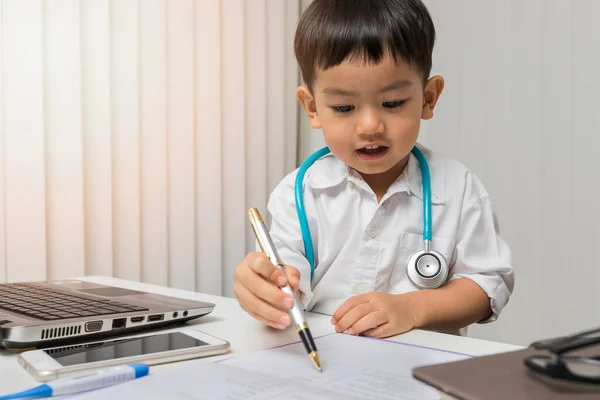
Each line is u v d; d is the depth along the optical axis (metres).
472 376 0.34
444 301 0.79
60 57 1.56
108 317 0.65
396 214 0.97
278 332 0.69
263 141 1.96
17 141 1.52
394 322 0.68
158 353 0.56
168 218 1.77
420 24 0.84
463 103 1.75
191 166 1.80
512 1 1.61
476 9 1.71
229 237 1.89
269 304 0.67
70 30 1.57
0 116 1.50
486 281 0.87
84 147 1.61
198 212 1.83
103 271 1.65
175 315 0.71
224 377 0.49
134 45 1.68
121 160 1.67
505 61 1.63
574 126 1.48
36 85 1.53
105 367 0.52
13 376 0.53
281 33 2.00
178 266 1.78
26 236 1.53
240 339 0.66
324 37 0.81
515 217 1.63
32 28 1.52
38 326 0.60
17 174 1.52
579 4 1.46
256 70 1.94
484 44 1.69
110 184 1.65
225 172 1.88
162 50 1.73
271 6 1.97
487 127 1.69
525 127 1.59
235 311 0.83
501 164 1.66
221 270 1.86
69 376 0.51
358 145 0.83
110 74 1.64
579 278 1.49
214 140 1.85
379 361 0.55
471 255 0.93
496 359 0.38
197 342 0.61
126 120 1.68
